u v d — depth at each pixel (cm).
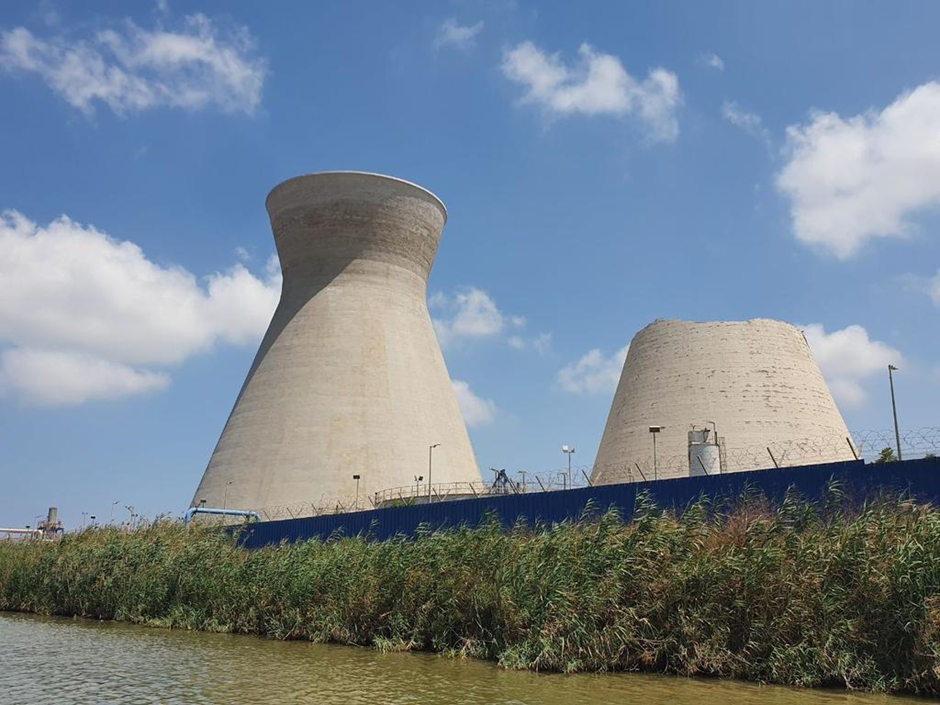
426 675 1317
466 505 2258
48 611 2516
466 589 1545
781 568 1298
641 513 1708
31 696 1205
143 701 1157
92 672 1401
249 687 1241
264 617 1898
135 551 2372
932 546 1192
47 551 2705
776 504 1648
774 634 1270
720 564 1338
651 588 1364
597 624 1384
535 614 1412
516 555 1523
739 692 1163
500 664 1393
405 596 1639
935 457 1480
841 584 1260
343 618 1734
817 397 2933
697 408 2872
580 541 1496
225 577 2044
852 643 1217
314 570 1838
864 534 1270
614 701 1099
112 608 2325
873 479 1535
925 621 1148
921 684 1151
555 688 1199
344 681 1275
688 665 1307
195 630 2009
